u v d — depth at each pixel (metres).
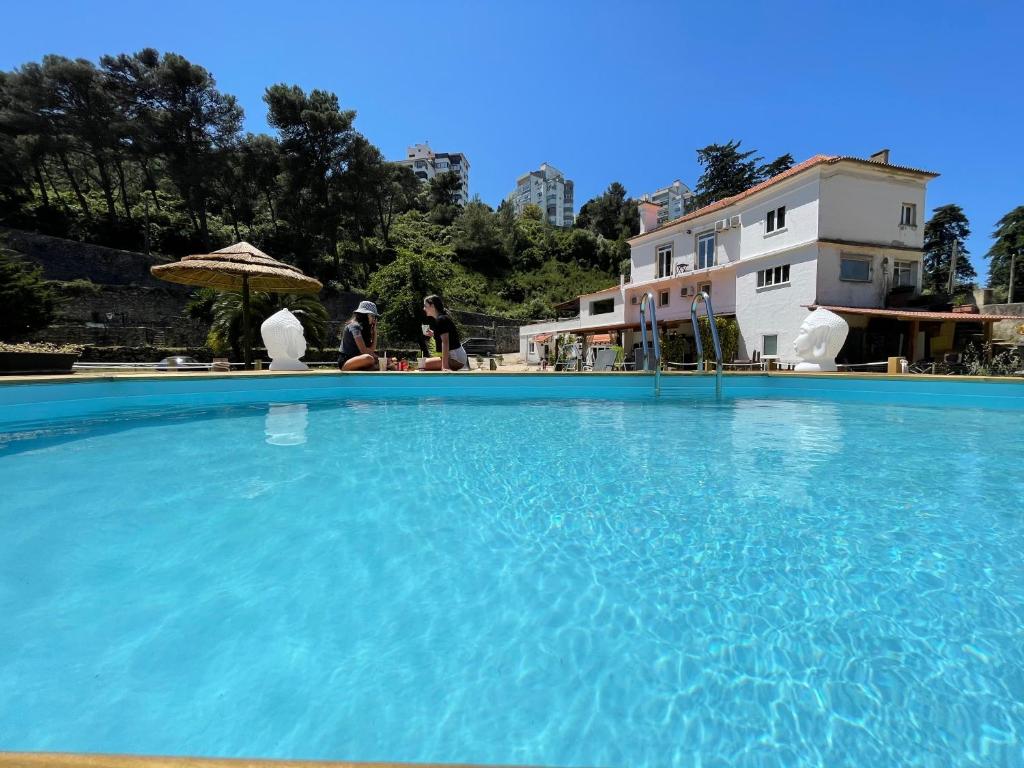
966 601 1.48
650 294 7.52
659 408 6.13
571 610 1.45
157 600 1.46
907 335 18.06
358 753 0.95
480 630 1.35
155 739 0.97
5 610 1.39
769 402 6.74
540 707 1.07
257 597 1.50
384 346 26.84
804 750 0.96
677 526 2.09
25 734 0.98
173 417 5.04
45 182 39.78
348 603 1.47
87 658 1.20
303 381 6.95
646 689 1.12
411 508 2.29
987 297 20.94
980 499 2.42
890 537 1.96
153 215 39.00
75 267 30.22
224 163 39.09
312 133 41.84
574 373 7.75
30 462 3.06
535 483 2.71
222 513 2.18
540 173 132.12
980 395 6.55
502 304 54.09
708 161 43.25
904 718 1.04
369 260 48.22
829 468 3.05
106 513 2.16
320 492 2.51
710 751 0.97
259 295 17.31
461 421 4.92
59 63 34.38
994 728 1.01
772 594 1.53
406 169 64.19
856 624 1.37
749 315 20.81
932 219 48.66
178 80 36.59
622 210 79.75
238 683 1.12
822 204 17.75
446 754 0.95
